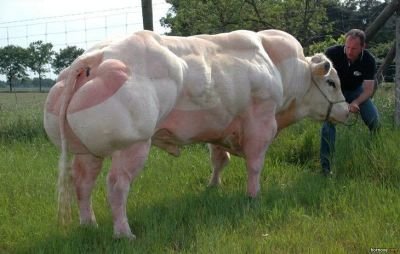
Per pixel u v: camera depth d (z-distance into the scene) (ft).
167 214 18.61
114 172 16.37
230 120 20.01
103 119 15.48
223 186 23.13
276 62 21.33
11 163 27.27
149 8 35.68
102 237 16.79
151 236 16.58
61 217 16.44
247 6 49.03
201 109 18.67
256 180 20.80
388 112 30.76
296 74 21.91
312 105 23.31
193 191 22.35
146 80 16.34
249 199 20.34
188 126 18.61
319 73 22.45
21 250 16.42
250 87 19.89
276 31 22.24
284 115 22.93
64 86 16.40
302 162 27.02
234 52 19.90
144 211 19.01
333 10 53.78
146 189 22.34
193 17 48.96
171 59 17.08
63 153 15.98
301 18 49.67
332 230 17.02
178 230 17.38
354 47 23.80
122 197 16.46
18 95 99.86
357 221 17.61
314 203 19.88
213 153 22.71
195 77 18.11
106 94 15.53
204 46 19.13
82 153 16.97
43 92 119.65
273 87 20.47
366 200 19.72
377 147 24.34
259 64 20.16
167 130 18.22
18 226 18.30
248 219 18.04
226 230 17.11
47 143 32.63
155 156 27.86
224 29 49.03
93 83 15.62
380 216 18.12
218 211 18.99
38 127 35.94
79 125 15.61
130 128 15.85
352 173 23.82
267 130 20.61
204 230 16.97
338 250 15.15
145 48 16.69
